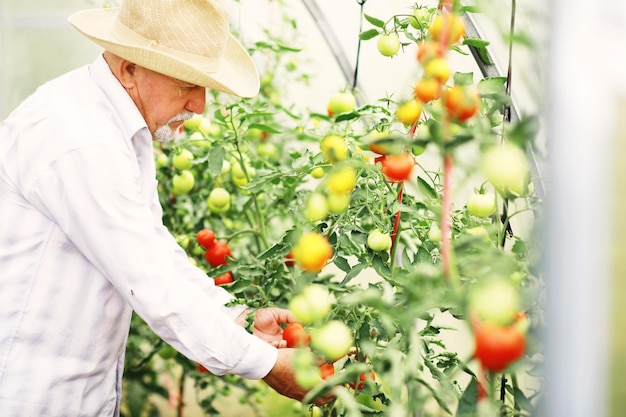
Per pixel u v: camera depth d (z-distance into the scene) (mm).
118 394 1840
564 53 670
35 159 1524
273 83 2910
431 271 817
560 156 675
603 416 678
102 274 1606
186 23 1600
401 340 1103
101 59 1668
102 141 1505
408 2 2121
